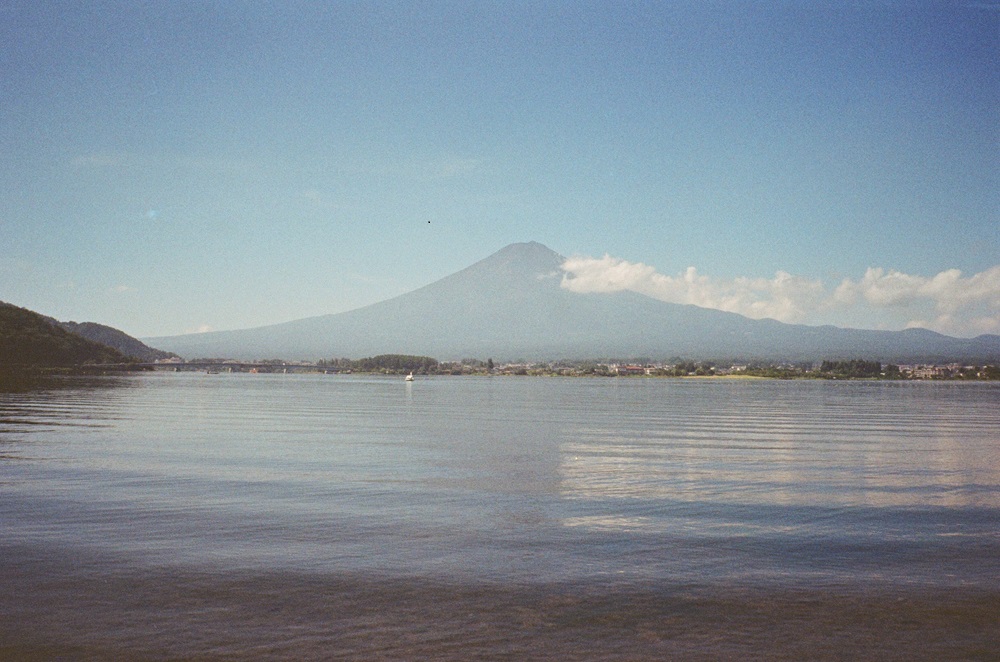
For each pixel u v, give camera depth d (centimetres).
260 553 2019
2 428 5359
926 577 1881
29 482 3084
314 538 2181
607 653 1417
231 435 5225
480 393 16425
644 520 2462
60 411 7294
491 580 1814
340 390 17750
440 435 5444
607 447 4669
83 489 2933
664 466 3775
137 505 2623
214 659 1377
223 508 2586
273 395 13850
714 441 5122
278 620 1555
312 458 3969
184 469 3494
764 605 1670
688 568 1928
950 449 4722
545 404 11125
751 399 13725
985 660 1412
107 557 1972
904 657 1421
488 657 1391
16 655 1386
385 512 2545
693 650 1436
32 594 1694
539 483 3194
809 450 4588
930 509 2702
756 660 1399
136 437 4928
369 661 1371
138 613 1588
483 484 3155
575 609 1633
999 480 3422
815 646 1464
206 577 1816
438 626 1532
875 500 2866
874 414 8756
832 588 1789
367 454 4181
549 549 2091
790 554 2072
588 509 2631
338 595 1703
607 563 1961
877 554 2081
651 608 1644
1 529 2261
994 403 12162
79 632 1488
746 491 3031
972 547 2162
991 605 1688
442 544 2131
